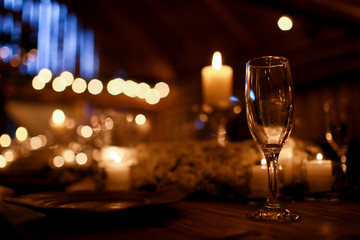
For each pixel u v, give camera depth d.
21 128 3.56
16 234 0.47
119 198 0.62
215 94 1.24
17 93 3.93
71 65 4.32
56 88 3.99
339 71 3.05
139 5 3.90
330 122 0.84
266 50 3.61
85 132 1.71
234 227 0.47
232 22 3.58
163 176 0.78
